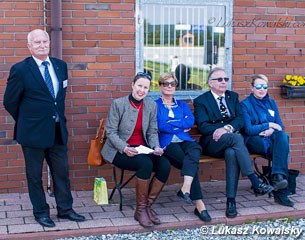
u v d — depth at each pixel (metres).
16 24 6.12
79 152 6.43
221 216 5.69
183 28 6.71
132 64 6.47
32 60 5.14
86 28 6.29
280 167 5.92
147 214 5.45
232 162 5.69
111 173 6.56
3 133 6.21
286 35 6.98
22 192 6.33
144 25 6.57
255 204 6.10
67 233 5.21
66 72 5.39
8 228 5.28
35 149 5.23
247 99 6.44
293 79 6.88
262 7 6.86
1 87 6.14
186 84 6.82
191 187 5.59
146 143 5.83
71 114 6.35
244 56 6.88
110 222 5.50
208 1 6.70
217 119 6.15
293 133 7.13
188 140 5.97
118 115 5.71
